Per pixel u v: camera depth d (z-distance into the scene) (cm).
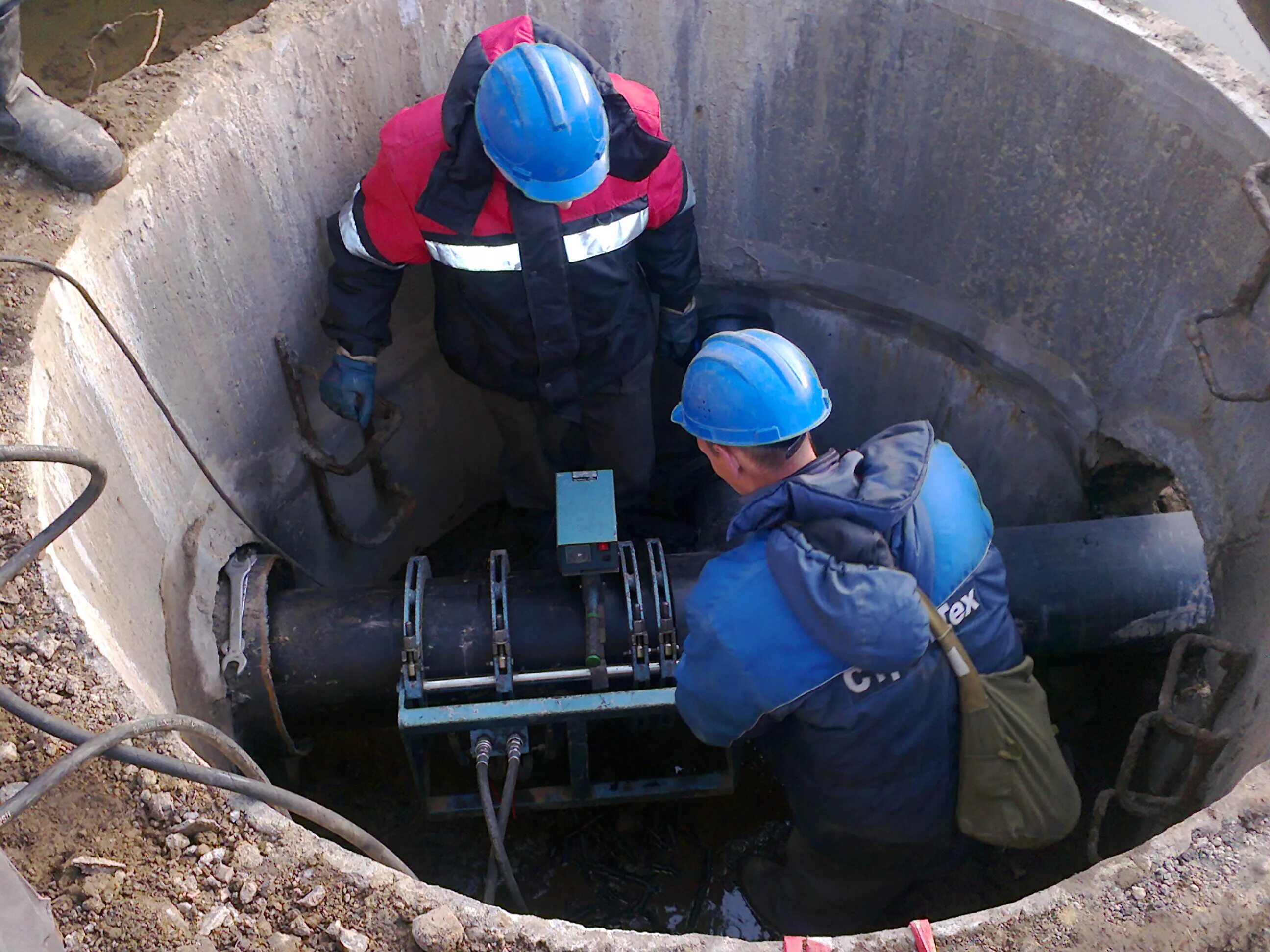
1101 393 240
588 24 242
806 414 159
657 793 228
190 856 119
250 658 200
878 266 275
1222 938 113
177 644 184
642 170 206
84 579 150
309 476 254
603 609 201
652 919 239
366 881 118
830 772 157
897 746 149
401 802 256
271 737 207
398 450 291
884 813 158
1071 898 116
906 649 137
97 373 169
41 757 126
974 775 150
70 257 166
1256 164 177
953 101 233
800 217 274
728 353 162
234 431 221
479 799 229
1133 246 217
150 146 183
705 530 293
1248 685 175
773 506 147
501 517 337
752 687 146
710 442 165
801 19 235
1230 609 196
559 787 230
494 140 188
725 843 250
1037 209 235
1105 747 248
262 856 120
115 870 118
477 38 197
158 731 114
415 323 271
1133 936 113
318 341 244
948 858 176
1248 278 188
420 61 232
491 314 221
